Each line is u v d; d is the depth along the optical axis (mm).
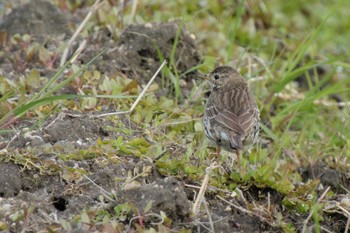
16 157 10672
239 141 11594
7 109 12047
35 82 13273
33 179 10602
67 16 16125
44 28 15703
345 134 14812
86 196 10305
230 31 17812
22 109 11133
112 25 15609
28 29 15609
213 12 18016
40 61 14477
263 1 19453
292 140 14859
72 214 10016
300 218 10945
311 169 13797
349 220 10875
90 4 17391
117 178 10625
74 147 11367
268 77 15961
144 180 10734
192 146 11922
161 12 17219
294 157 14016
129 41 15211
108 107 12883
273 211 10719
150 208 9805
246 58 16672
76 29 15664
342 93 17609
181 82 15117
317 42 19422
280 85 15641
